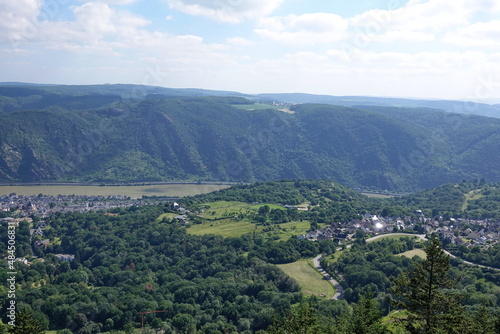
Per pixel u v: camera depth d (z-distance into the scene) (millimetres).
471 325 70250
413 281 70625
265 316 153000
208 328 149750
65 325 166250
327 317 138125
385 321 131625
